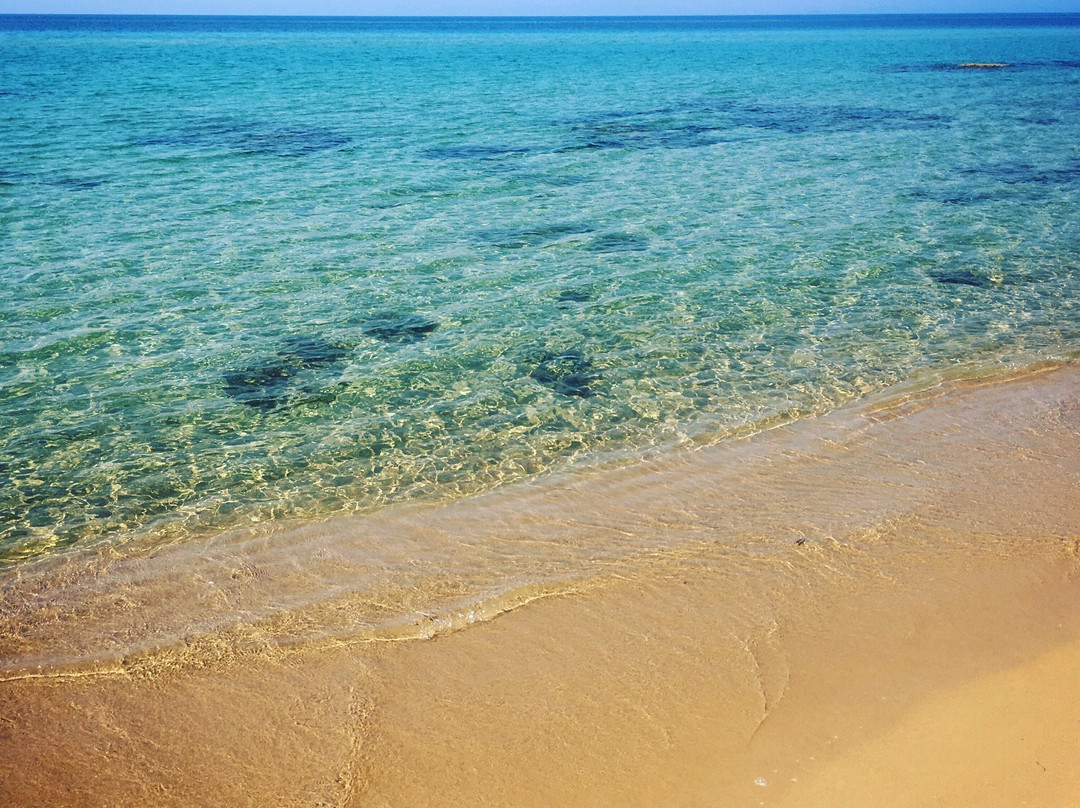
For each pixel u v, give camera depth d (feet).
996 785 15.89
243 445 31.07
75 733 17.93
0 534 25.53
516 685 18.99
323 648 20.40
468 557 24.21
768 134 101.71
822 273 50.11
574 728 17.65
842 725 17.52
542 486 28.17
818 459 29.50
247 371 37.04
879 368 37.27
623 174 78.59
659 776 16.37
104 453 30.32
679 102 132.05
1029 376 36.42
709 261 52.29
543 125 107.14
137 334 40.55
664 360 38.24
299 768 16.89
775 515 25.95
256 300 45.37
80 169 75.87
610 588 22.54
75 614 21.86
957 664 19.29
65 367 36.88
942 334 41.14
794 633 20.49
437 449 30.81
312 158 83.71
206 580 23.30
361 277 49.21
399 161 83.05
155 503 27.35
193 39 376.48
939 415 32.81
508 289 47.42
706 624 20.94
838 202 67.67
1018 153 89.40
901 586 22.30
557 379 36.42
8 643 20.72
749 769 16.47
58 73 169.99
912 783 16.01
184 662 19.99
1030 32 439.22
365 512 26.78
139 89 141.28
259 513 26.78
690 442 30.96
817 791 15.90
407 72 186.70
